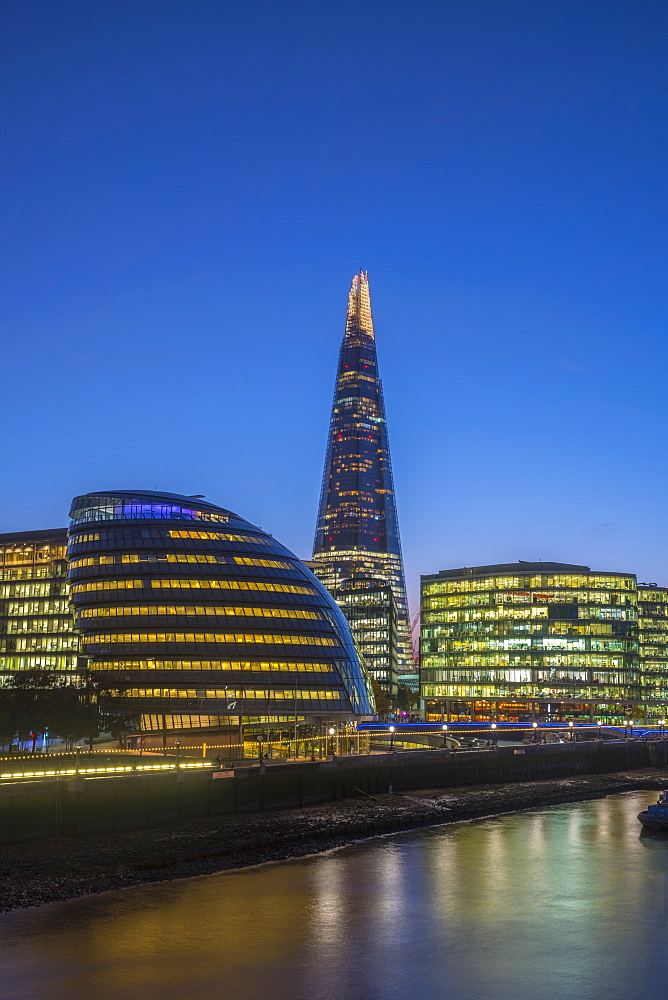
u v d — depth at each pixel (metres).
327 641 176.38
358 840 87.38
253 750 142.12
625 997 44.97
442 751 136.00
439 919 58.75
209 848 76.81
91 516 182.88
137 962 49.19
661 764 191.12
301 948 52.06
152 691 163.25
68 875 65.88
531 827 98.88
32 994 44.31
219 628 168.50
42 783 77.19
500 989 45.84
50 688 146.12
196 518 182.62
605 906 62.69
